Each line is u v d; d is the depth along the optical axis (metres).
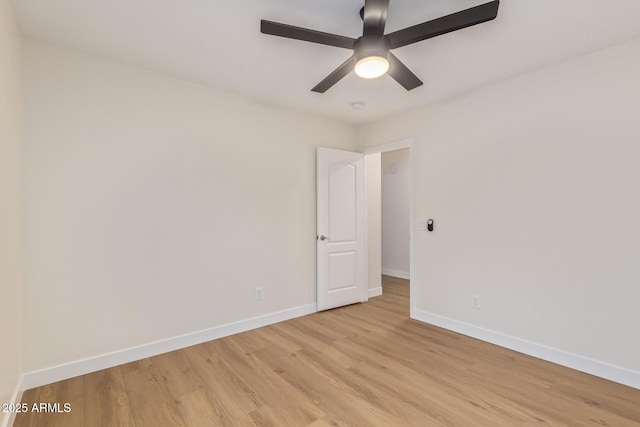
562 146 2.40
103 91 2.37
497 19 1.87
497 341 2.79
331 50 2.26
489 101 2.82
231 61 2.42
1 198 1.55
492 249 2.81
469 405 1.92
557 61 2.39
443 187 3.19
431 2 1.73
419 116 3.42
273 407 1.91
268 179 3.30
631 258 2.11
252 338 2.95
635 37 2.07
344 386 2.13
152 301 2.59
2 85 1.56
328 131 3.84
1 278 1.56
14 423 1.76
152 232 2.59
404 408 1.89
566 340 2.39
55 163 2.18
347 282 3.95
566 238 2.39
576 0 1.71
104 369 2.36
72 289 2.25
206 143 2.88
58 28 1.99
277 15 1.86
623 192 2.14
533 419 1.78
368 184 4.38
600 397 1.99
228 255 3.02
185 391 2.07
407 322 3.37
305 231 3.63
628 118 2.12
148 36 2.09
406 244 5.68
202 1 1.73
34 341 2.11
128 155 2.47
